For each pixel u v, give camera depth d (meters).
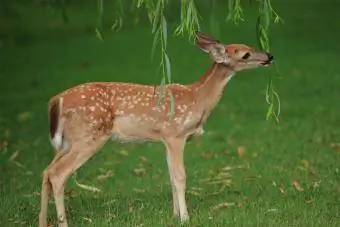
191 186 12.41
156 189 12.33
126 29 30.20
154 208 11.20
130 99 10.47
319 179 12.54
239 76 21.52
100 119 10.22
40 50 26.44
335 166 13.24
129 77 21.84
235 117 17.31
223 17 30.91
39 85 21.05
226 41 26.45
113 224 10.37
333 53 24.70
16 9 33.19
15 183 12.68
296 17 31.92
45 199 10.04
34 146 15.17
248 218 10.52
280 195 11.74
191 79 21.34
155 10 9.41
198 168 13.56
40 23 31.41
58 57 25.20
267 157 14.12
